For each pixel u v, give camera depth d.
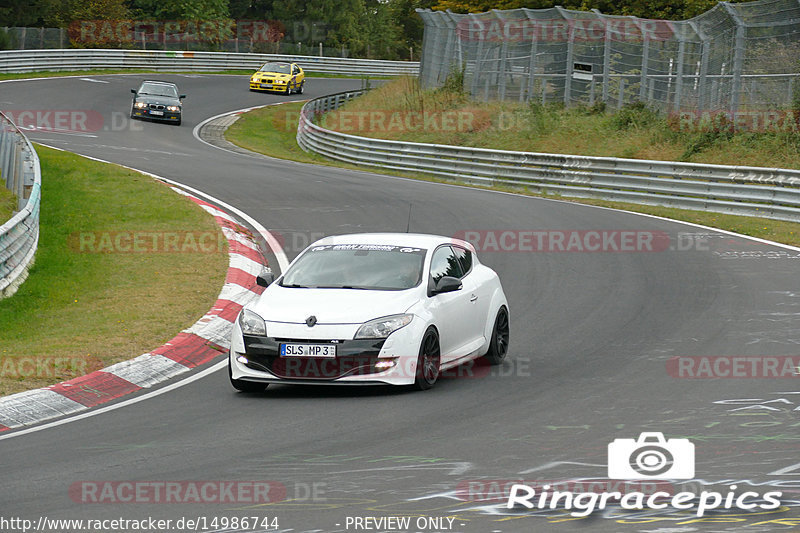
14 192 74.19
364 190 94.12
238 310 51.03
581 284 56.81
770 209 82.06
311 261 39.50
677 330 45.19
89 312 50.00
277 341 34.97
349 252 39.56
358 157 125.44
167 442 29.48
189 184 92.62
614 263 62.88
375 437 29.38
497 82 146.62
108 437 30.33
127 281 56.75
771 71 109.50
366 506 23.12
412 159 116.56
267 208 82.19
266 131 163.88
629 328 46.00
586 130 122.69
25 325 48.16
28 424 32.78
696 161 104.81
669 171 90.75
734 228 76.62
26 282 56.66
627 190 95.38
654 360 39.62
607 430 29.56
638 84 125.00
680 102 118.19
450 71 156.88
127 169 92.06
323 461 26.95
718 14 110.19
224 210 80.44
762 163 99.88
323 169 114.25
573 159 98.38
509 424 30.56
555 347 42.91
